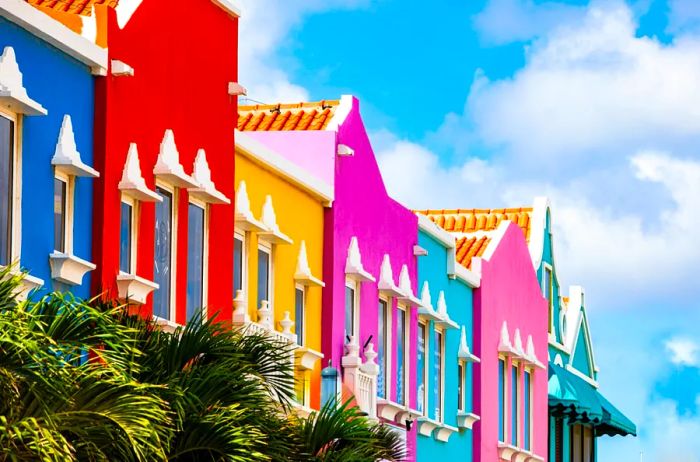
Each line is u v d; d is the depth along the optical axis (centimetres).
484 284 4912
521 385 5297
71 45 2489
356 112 3916
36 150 2409
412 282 4288
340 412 2698
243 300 3105
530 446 5388
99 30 2606
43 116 2431
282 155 3731
